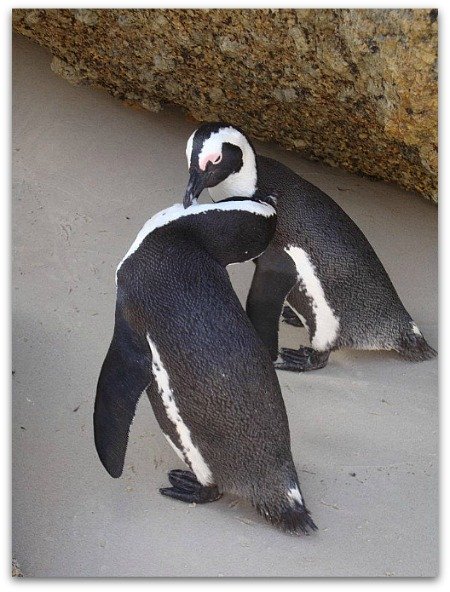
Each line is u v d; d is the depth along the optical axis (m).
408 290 2.68
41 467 2.33
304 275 2.48
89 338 2.54
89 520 2.25
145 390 2.24
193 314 2.19
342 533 2.23
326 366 2.54
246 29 2.58
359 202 2.86
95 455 2.35
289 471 2.21
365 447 2.37
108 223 2.75
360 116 2.66
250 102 2.79
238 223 2.32
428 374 2.52
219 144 2.38
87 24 2.78
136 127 2.96
